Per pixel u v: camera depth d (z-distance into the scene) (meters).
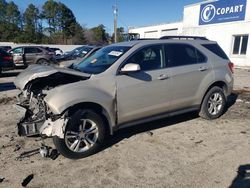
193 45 5.55
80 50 16.66
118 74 4.40
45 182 3.50
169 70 4.98
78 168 3.85
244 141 4.76
